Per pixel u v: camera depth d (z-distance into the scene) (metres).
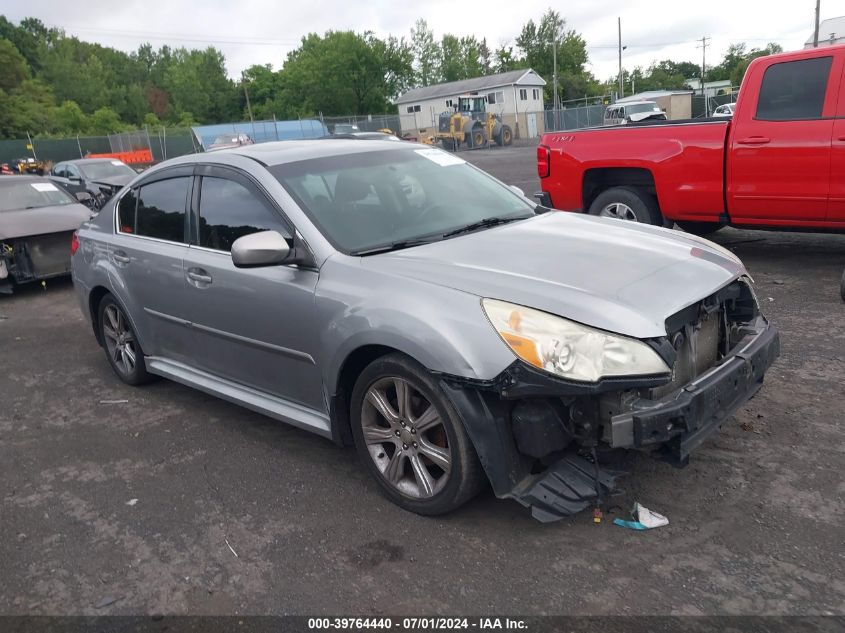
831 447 3.55
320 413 3.71
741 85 6.68
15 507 3.72
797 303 5.89
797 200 6.42
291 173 3.91
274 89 96.31
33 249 9.14
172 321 4.55
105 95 96.88
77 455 4.30
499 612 2.61
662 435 2.75
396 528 3.20
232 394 4.25
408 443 3.25
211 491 3.71
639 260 3.27
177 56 114.94
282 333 3.68
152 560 3.14
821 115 6.16
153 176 4.81
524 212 4.28
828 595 2.55
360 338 3.20
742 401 3.18
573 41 85.50
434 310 2.98
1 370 6.20
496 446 2.87
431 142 40.72
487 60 87.94
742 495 3.20
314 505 3.47
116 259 4.97
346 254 3.48
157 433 4.52
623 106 36.94
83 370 6.00
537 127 54.44
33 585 3.03
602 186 8.13
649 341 2.79
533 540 3.02
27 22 112.94
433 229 3.81
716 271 3.32
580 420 2.85
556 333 2.75
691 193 7.07
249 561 3.06
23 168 34.12
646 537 2.96
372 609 2.69
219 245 4.09
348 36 73.19
